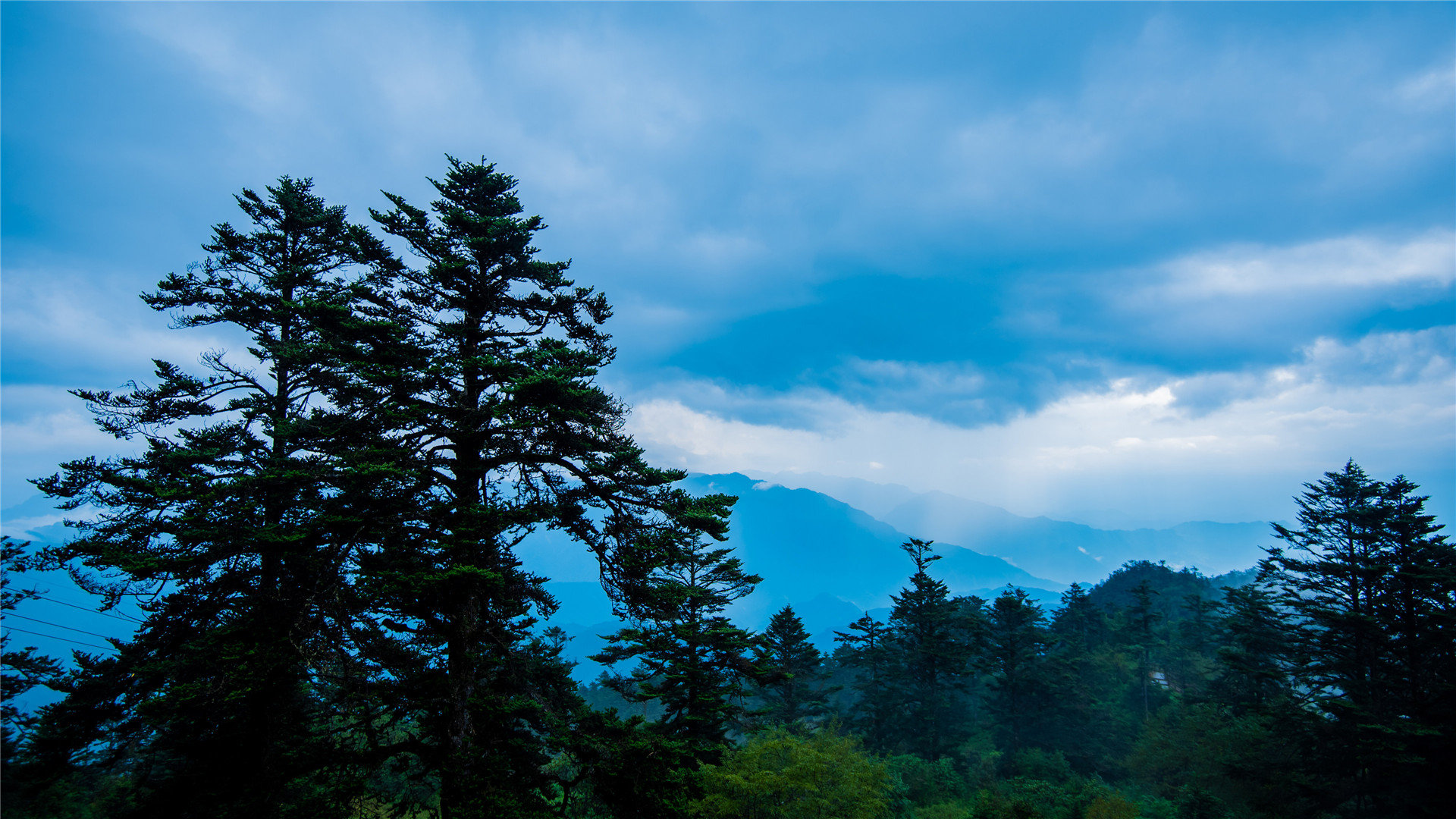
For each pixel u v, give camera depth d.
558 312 17.69
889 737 51.88
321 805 13.45
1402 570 30.62
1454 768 27.66
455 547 14.02
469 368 15.24
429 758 14.44
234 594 15.70
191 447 16.30
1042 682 52.78
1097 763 51.81
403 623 15.03
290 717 14.67
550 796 15.55
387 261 16.80
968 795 42.44
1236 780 36.69
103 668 14.77
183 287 18.41
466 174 18.12
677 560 16.06
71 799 18.70
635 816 14.15
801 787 25.19
